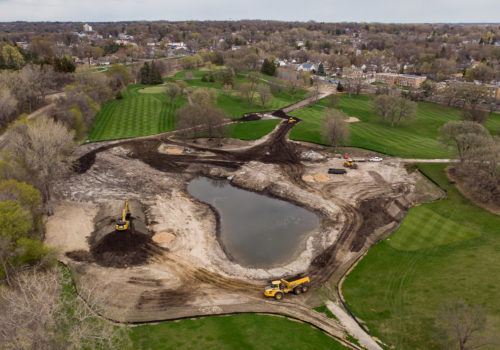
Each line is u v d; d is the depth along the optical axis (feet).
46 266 143.84
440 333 118.11
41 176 188.75
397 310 133.18
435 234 187.73
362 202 223.92
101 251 168.66
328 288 148.46
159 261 164.86
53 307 96.89
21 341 86.17
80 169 266.16
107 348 110.11
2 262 128.47
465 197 228.63
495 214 205.36
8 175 183.01
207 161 290.76
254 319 128.16
